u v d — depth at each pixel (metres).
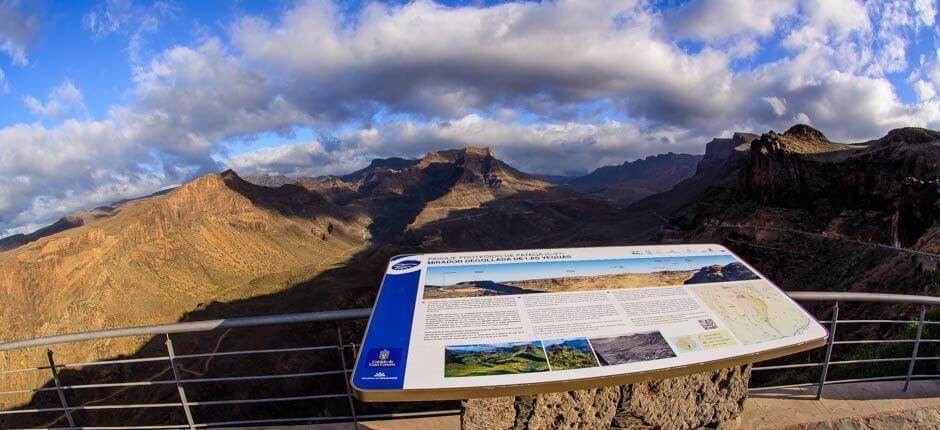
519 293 4.30
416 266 4.67
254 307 144.25
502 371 3.59
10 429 5.45
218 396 75.12
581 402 4.15
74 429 5.39
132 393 85.19
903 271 53.16
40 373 94.62
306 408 70.25
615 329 4.00
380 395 3.52
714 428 4.71
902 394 5.86
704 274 4.77
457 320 3.99
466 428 4.06
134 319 148.62
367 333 3.92
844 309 39.28
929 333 8.18
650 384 4.36
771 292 4.66
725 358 3.90
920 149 95.00
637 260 4.91
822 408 5.61
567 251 4.96
